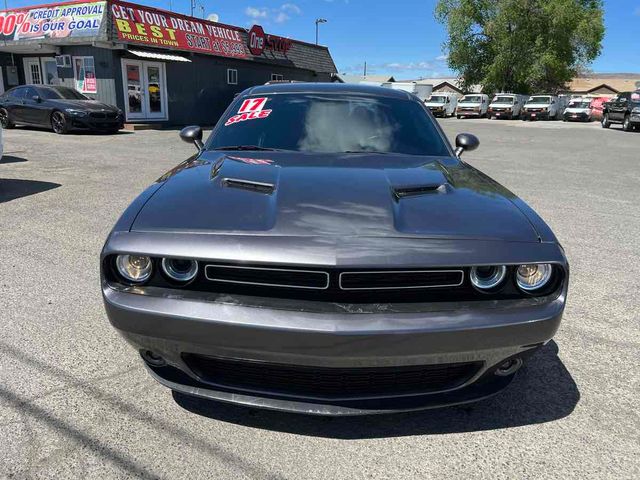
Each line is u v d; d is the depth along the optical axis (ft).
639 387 8.77
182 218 6.95
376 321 6.16
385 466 6.78
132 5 58.70
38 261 13.96
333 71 105.70
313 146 10.48
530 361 9.58
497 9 144.97
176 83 67.97
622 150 52.31
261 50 82.58
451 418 7.83
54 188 23.57
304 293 6.39
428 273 6.40
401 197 7.70
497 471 6.73
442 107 130.52
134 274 6.72
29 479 6.29
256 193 7.64
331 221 6.77
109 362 9.03
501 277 6.61
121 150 38.14
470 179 9.01
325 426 7.54
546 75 151.43
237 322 6.23
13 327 10.17
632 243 17.54
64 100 48.67
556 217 21.16
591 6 155.43
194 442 7.09
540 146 55.47
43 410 7.61
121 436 7.14
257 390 6.83
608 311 11.87
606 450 7.16
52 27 58.03
